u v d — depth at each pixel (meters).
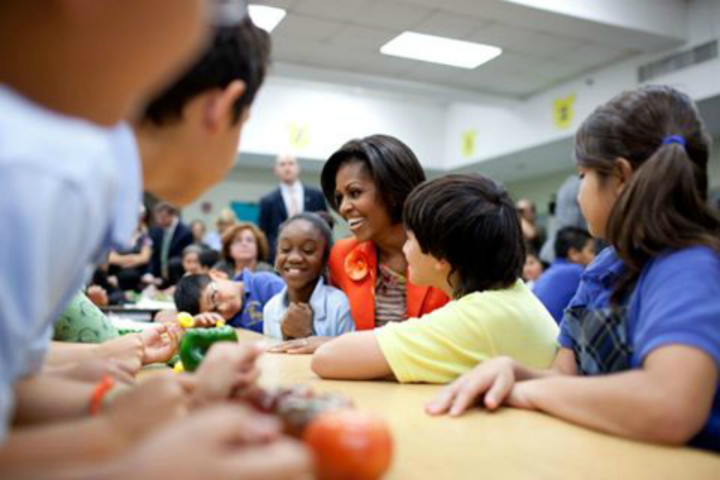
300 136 6.98
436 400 0.65
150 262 4.33
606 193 0.70
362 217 1.22
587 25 4.29
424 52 5.05
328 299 1.29
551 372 0.75
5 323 0.29
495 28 4.42
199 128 0.47
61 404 0.51
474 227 0.85
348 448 0.38
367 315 1.24
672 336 0.57
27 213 0.29
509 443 0.53
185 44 0.33
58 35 0.31
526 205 4.32
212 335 0.81
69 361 0.76
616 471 0.47
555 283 1.77
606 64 5.25
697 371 0.55
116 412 0.37
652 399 0.54
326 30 4.53
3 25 0.31
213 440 0.28
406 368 0.77
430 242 0.88
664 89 0.70
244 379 0.50
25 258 0.29
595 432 0.57
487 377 0.68
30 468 0.31
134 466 0.27
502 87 6.00
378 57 5.14
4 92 0.32
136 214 0.42
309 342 1.09
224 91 0.47
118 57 0.32
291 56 5.09
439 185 0.90
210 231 7.60
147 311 1.94
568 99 5.75
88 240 0.35
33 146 0.30
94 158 0.33
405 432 0.56
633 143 0.67
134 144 0.43
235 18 0.46
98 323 1.02
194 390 0.49
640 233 0.65
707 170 0.69
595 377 0.61
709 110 4.73
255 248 3.18
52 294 0.35
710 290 0.59
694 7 4.53
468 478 0.45
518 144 6.46
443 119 7.80
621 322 0.69
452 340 0.78
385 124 7.44
